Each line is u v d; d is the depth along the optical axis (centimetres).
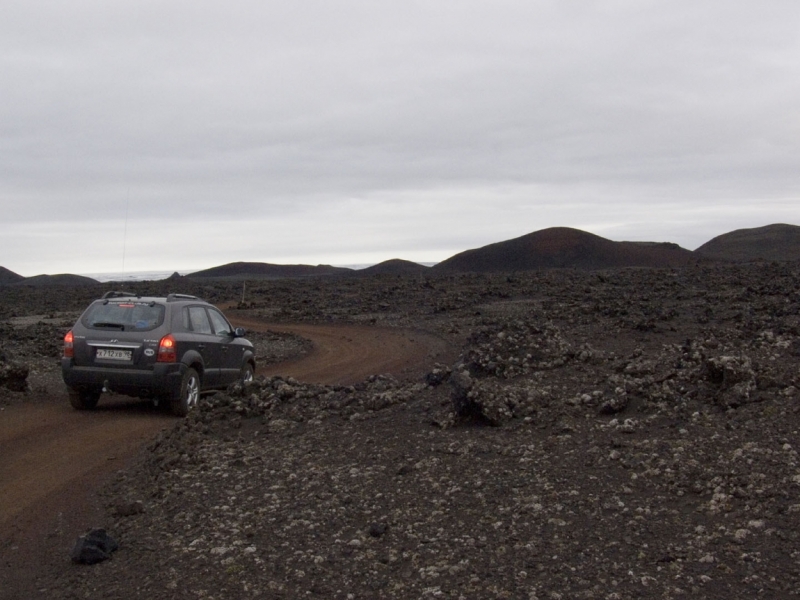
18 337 2250
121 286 5384
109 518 675
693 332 1820
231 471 767
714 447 675
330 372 1834
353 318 3262
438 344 2316
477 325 2647
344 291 4619
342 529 599
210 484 730
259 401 1012
